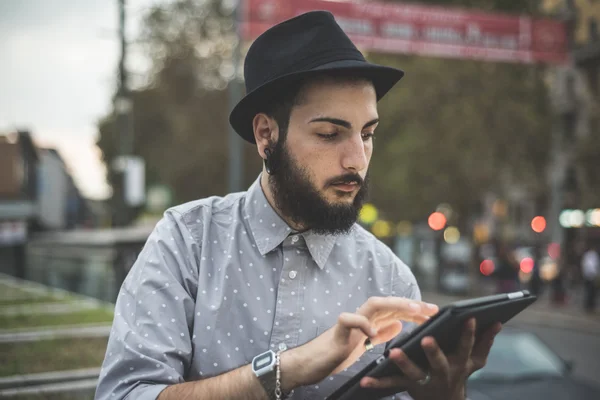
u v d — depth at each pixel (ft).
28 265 25.53
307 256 5.00
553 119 71.61
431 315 4.18
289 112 4.71
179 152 102.37
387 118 69.97
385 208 80.53
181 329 4.66
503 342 20.99
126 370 4.43
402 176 69.92
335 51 4.62
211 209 5.19
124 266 23.66
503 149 67.67
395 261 5.39
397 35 45.29
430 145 67.26
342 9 43.91
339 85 4.61
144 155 108.58
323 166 4.63
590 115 78.59
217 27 107.24
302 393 4.82
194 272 4.92
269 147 4.90
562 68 87.10
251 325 4.82
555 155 72.95
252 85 4.91
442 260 78.13
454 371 4.02
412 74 68.44
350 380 4.20
